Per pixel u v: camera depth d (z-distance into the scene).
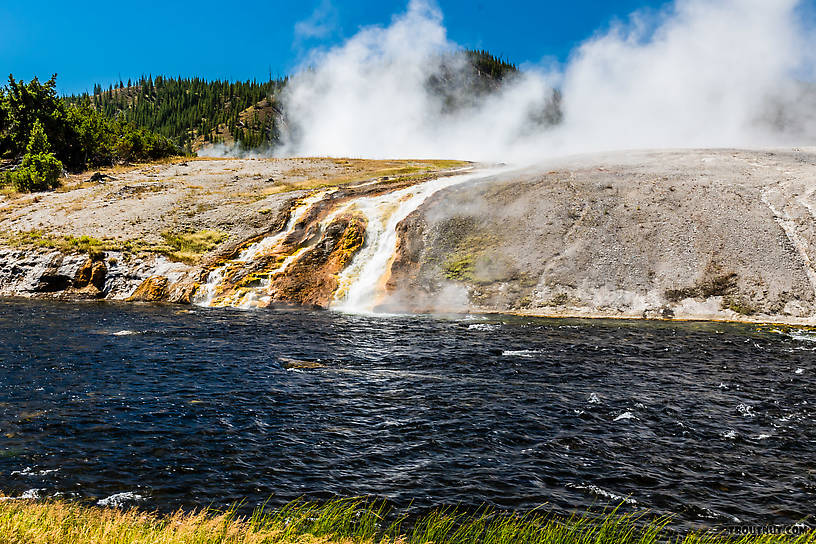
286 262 41.72
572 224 41.91
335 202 49.22
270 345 24.91
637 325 31.94
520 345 25.92
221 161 82.12
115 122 93.69
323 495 11.15
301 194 52.19
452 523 10.10
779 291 35.09
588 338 27.88
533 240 41.28
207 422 14.98
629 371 21.53
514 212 44.41
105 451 12.91
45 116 78.31
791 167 49.56
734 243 38.44
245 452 13.12
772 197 42.88
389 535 9.62
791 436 14.87
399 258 41.47
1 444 13.06
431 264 40.88
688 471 12.63
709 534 10.01
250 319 31.88
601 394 18.31
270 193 56.25
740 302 34.94
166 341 25.05
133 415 15.33
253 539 8.39
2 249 43.09
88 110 89.25
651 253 38.66
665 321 33.50
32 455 12.52
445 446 13.77
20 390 17.12
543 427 15.18
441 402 17.16
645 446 14.02
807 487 11.95
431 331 29.14
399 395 17.83
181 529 8.50
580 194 45.19
